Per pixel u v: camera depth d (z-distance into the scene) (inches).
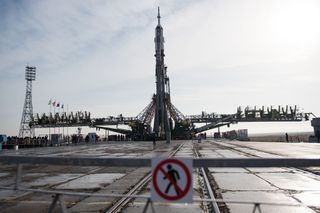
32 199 364.2
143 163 152.6
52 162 171.9
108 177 554.9
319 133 2085.4
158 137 3587.6
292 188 429.7
